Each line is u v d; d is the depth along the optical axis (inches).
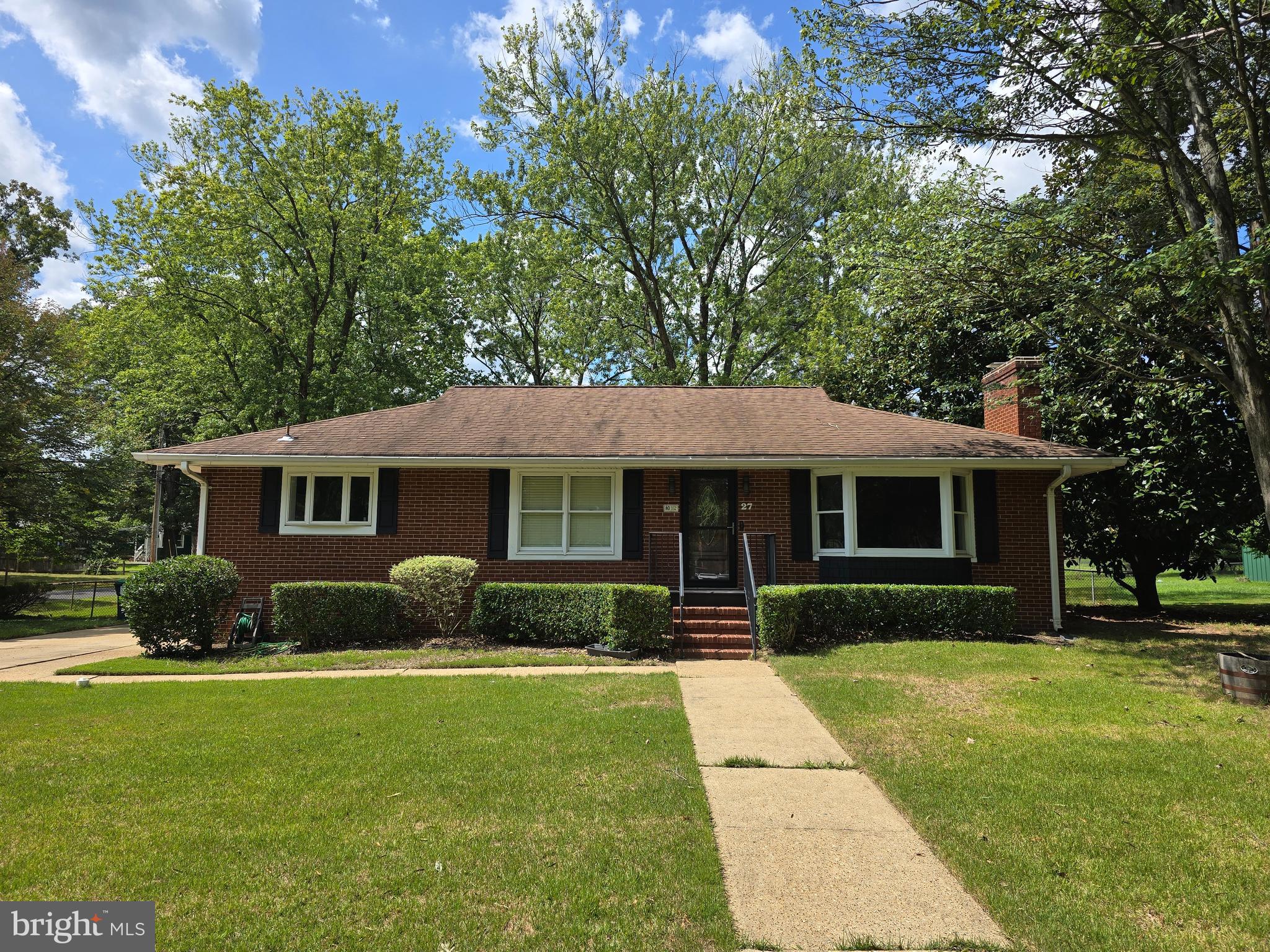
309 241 909.8
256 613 485.4
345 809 188.7
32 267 1198.3
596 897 144.6
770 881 154.3
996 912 141.0
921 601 442.0
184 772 217.8
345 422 563.2
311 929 133.0
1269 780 208.7
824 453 482.9
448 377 1122.0
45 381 841.5
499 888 148.1
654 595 419.8
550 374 1366.9
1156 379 409.7
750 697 316.2
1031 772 216.5
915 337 691.4
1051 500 496.7
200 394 917.2
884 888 151.8
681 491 508.4
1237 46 320.8
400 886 148.7
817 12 408.5
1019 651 389.7
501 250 1190.3
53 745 246.1
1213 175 348.8
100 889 147.3
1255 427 337.7
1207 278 308.8
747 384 1111.6
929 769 220.5
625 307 1100.5
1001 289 410.6
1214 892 147.3
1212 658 377.4
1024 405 528.7
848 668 357.4
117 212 897.5
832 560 491.5
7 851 164.9
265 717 281.9
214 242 855.7
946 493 486.6
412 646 450.9
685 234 1103.6
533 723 269.4
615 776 212.8
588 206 1034.1
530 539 510.0
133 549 1625.2
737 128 1008.9
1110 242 422.9
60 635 625.6
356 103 947.3
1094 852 165.5
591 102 987.9
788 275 1045.8
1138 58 332.8
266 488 507.8
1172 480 533.0
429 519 507.5
